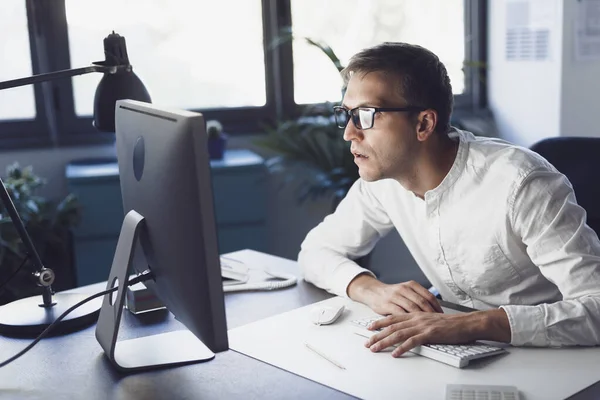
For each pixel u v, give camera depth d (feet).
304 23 11.96
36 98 10.84
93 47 11.03
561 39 11.11
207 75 11.66
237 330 4.85
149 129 3.98
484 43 12.71
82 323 5.06
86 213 10.04
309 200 11.93
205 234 3.60
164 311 5.31
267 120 11.99
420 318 4.55
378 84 4.91
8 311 5.24
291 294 5.59
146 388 4.05
